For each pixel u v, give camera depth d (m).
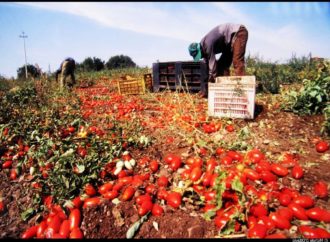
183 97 7.46
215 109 5.40
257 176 3.23
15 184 3.86
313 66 9.40
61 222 2.97
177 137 4.88
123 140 4.52
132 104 7.30
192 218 2.89
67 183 3.28
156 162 3.87
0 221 3.17
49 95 8.88
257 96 6.94
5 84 14.55
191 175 3.31
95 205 3.01
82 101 8.34
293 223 2.67
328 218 2.63
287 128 4.82
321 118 5.04
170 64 8.54
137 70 18.25
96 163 3.76
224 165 3.52
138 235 2.78
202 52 6.48
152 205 3.04
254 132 4.73
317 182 3.25
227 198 2.92
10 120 5.80
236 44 6.38
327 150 3.98
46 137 4.66
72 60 11.47
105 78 16.03
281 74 9.21
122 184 3.42
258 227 2.50
